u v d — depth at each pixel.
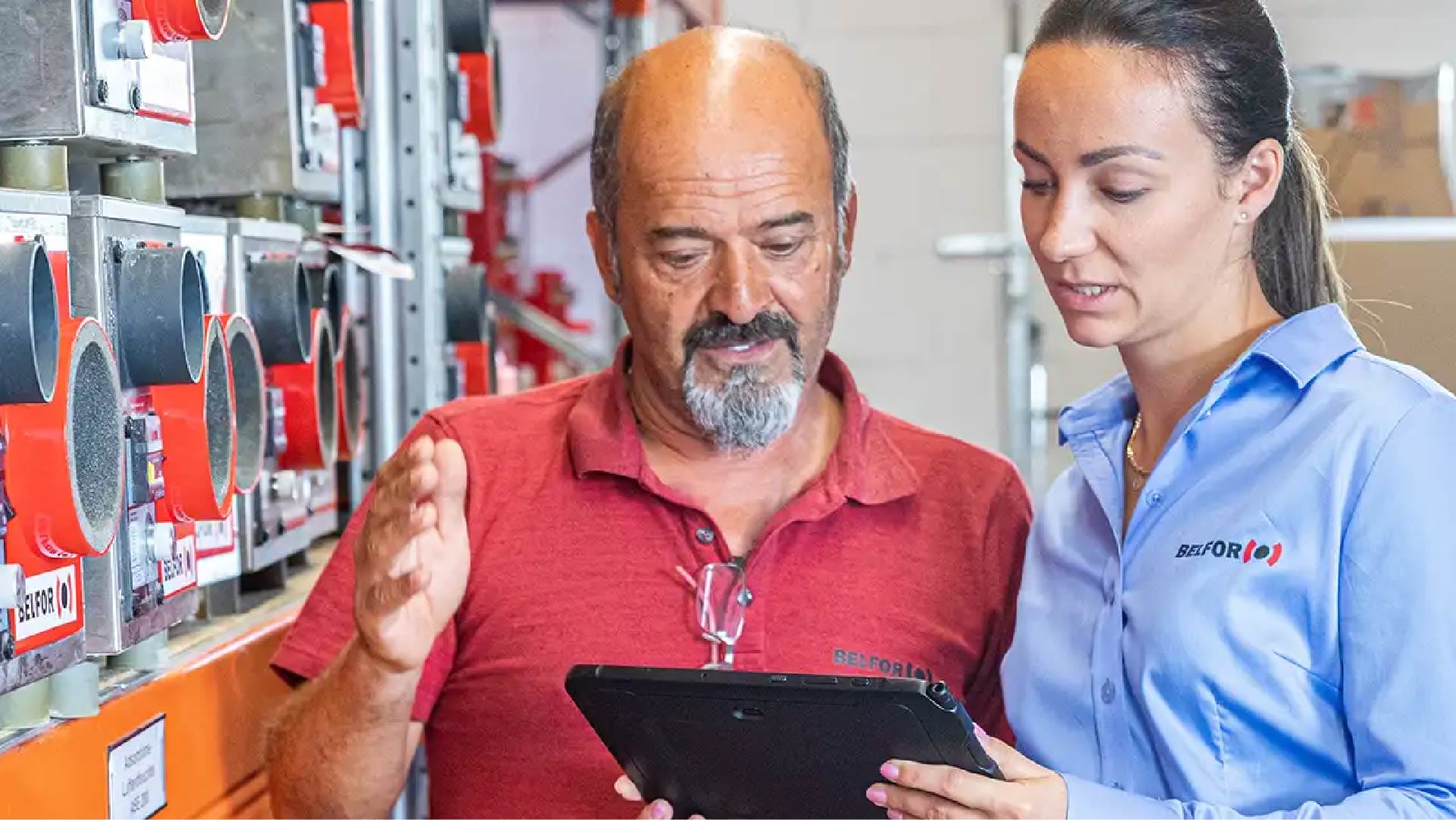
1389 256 2.66
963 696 1.70
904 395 4.92
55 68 1.39
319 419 1.98
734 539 1.67
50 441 1.23
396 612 1.43
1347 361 1.33
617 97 1.61
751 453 1.66
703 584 1.56
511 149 6.24
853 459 1.66
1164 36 1.26
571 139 6.21
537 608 1.62
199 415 1.52
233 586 1.91
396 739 1.55
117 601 1.42
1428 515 1.21
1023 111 1.32
